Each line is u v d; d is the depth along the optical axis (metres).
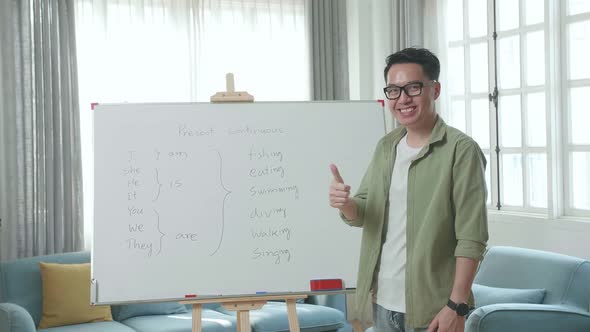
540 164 4.36
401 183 2.11
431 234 1.97
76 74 4.41
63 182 4.39
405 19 4.99
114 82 4.70
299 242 2.99
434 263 1.98
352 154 3.14
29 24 4.26
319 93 5.29
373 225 2.16
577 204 4.12
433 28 4.94
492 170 4.67
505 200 4.62
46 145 4.31
